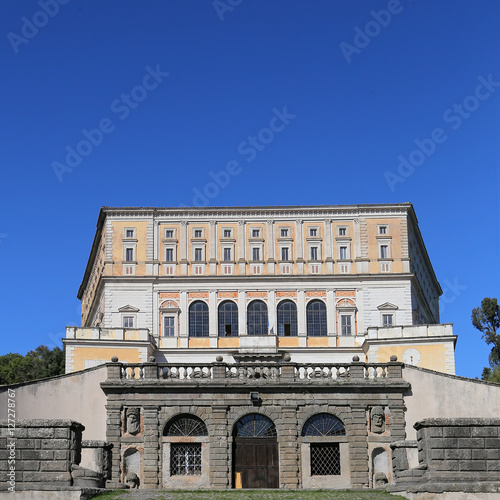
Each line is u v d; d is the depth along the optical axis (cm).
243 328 8956
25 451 3134
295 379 5109
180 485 4903
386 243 9194
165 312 8975
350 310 8969
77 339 8019
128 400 5047
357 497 3409
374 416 5044
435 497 3136
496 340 10331
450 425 3244
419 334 7962
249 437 5019
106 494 3303
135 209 9244
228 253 9225
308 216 9306
